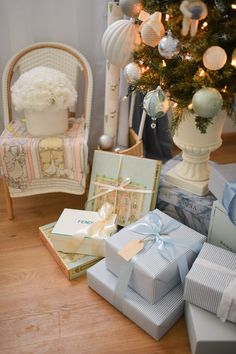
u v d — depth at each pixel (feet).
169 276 3.26
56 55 5.12
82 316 3.56
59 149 4.34
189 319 3.18
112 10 4.42
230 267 3.14
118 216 4.43
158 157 6.26
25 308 3.65
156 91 3.28
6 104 4.92
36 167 4.44
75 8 5.09
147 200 4.25
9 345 3.28
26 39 5.17
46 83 4.18
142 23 3.33
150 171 4.23
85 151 4.36
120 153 4.51
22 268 4.17
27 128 4.55
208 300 3.01
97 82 5.72
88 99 5.01
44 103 4.12
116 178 4.41
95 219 4.24
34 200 5.48
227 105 3.33
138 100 5.47
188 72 3.26
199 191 4.05
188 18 2.77
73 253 4.10
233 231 3.57
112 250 3.48
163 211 4.42
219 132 3.84
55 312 3.61
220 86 3.27
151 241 3.48
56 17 5.13
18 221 5.01
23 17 5.00
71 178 4.55
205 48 3.00
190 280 3.00
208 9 2.97
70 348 3.25
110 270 3.70
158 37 3.13
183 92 3.36
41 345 3.28
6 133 4.60
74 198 5.55
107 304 3.69
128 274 3.34
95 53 5.50
